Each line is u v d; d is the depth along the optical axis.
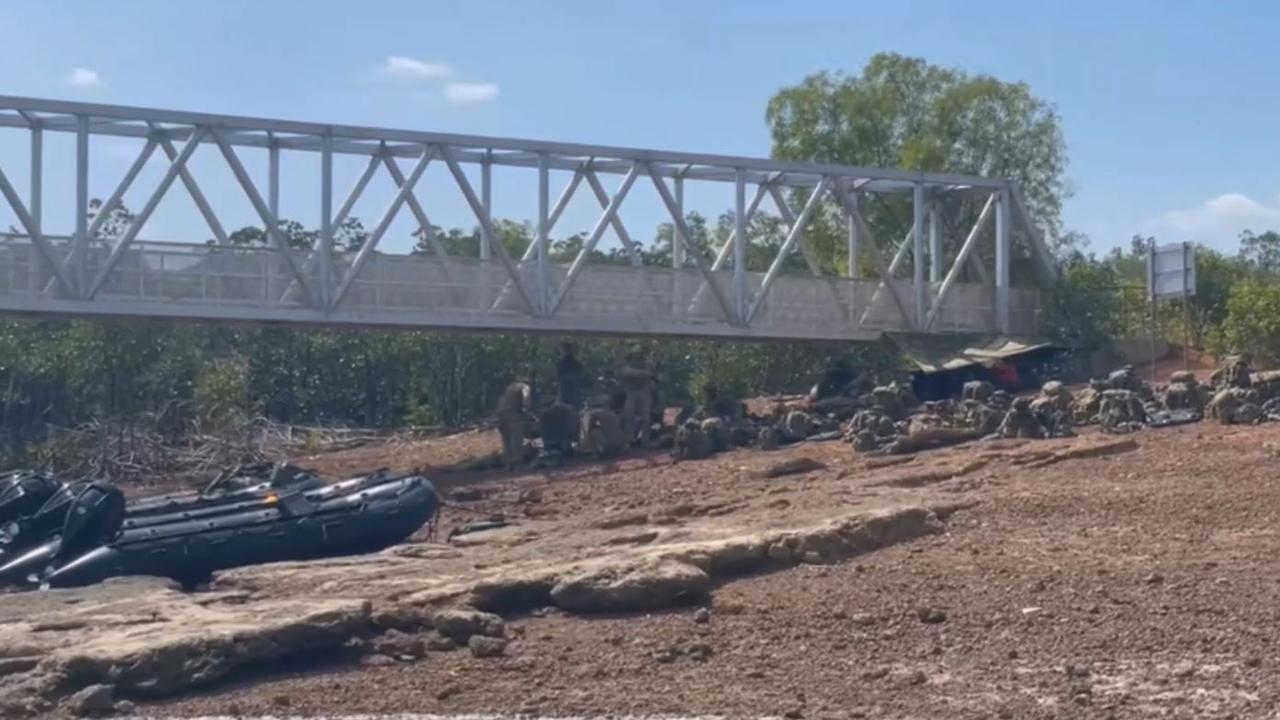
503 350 48.97
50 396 47.16
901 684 13.91
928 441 29.34
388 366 49.91
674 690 13.93
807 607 16.94
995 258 45.31
